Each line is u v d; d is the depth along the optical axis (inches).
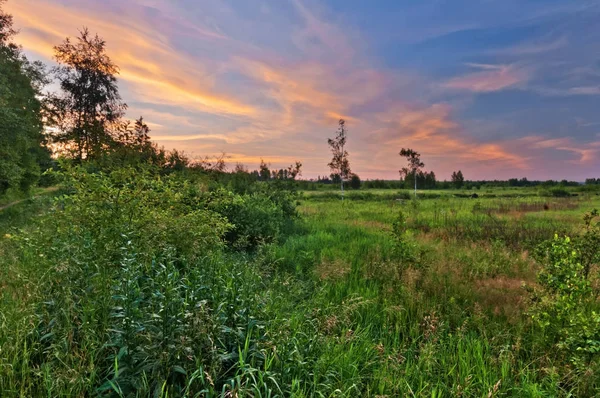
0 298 146.7
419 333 171.3
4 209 730.2
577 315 141.4
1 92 706.2
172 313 108.9
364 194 1706.4
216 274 170.4
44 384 97.4
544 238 428.8
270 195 524.7
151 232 181.5
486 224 581.0
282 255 306.0
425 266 246.7
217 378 104.5
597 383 127.1
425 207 981.8
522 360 147.9
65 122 1128.2
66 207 194.4
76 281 130.5
